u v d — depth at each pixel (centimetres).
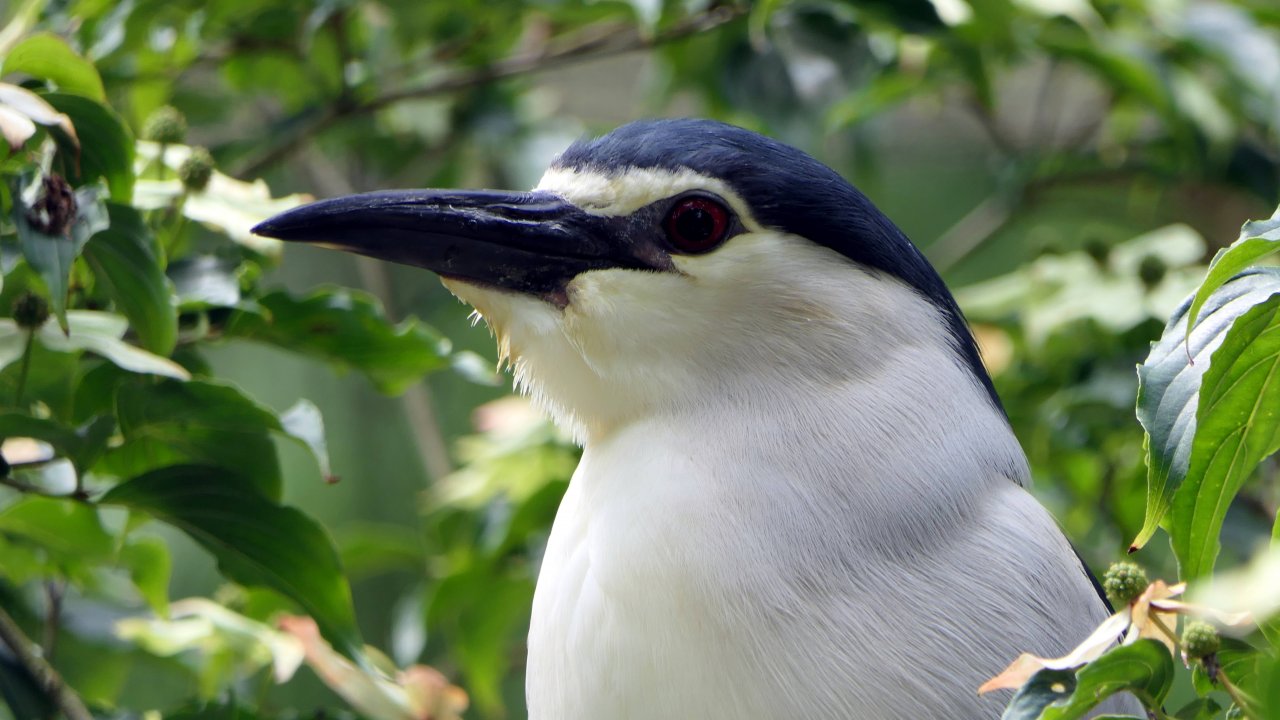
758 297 289
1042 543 288
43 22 304
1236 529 303
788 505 287
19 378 288
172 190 292
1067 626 287
